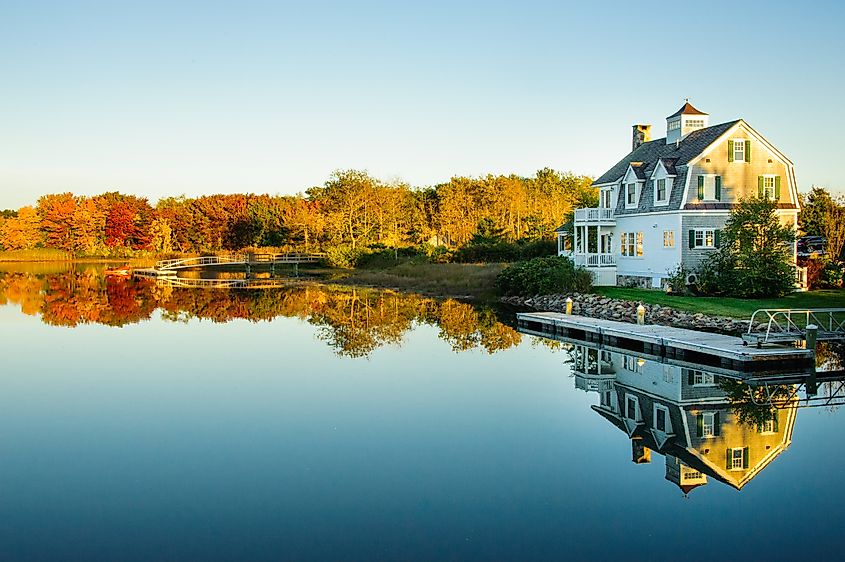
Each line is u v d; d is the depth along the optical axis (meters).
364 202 89.88
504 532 10.76
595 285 43.84
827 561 9.82
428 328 33.38
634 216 42.75
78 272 80.44
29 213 115.56
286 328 33.44
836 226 45.44
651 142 48.12
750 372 21.94
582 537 10.59
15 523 11.13
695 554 10.03
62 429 16.22
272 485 12.66
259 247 103.62
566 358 25.09
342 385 20.70
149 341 29.41
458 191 98.81
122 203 118.19
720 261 35.38
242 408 18.00
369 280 64.38
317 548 10.23
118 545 10.36
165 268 79.88
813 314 28.69
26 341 29.44
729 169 38.75
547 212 98.31
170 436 15.62
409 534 10.66
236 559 9.91
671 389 20.02
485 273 55.50
